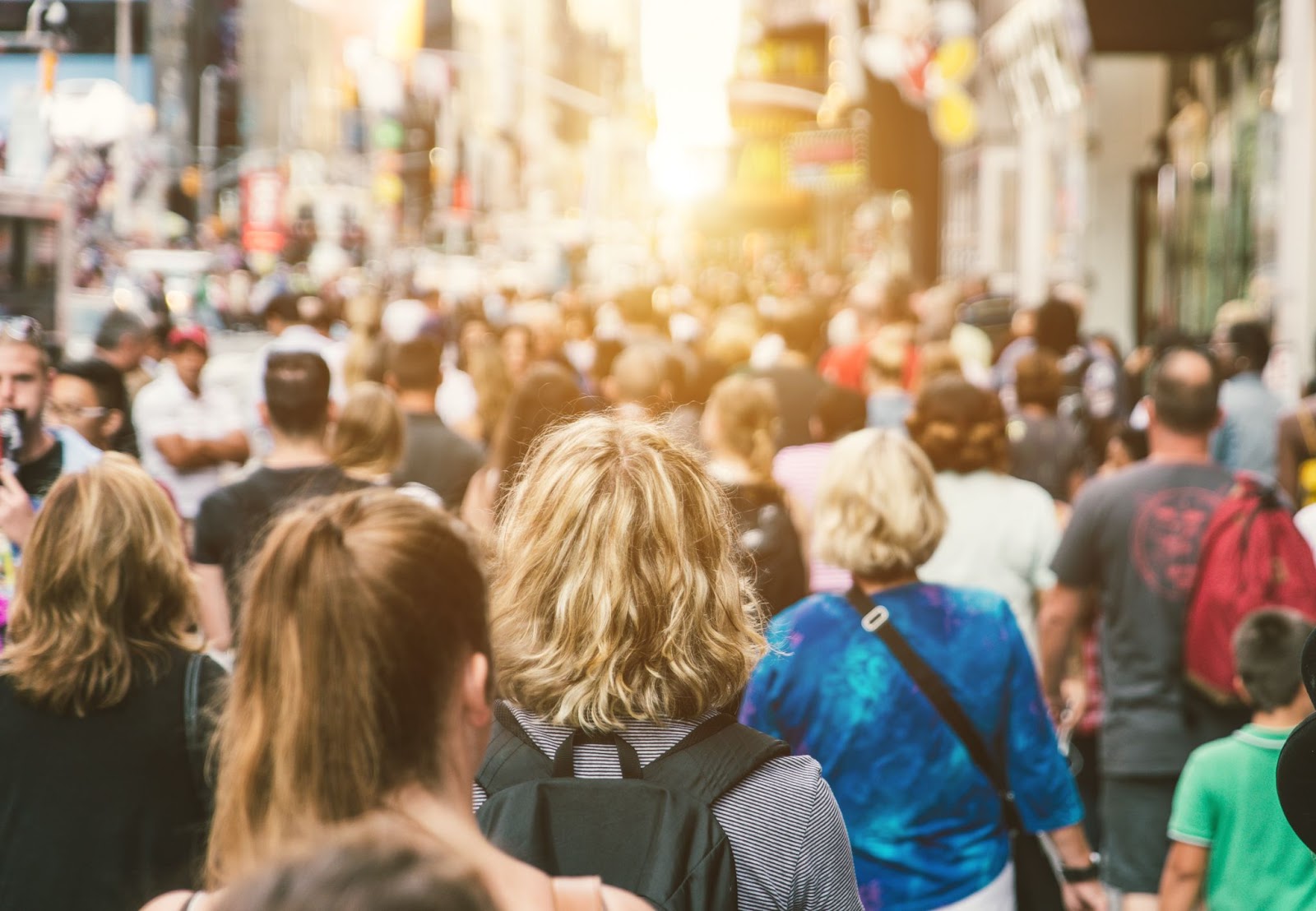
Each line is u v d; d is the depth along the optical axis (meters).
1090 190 27.34
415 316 15.52
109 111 13.94
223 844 2.42
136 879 4.20
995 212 37.09
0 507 5.67
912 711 4.84
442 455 9.27
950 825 4.84
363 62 97.50
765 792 3.14
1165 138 26.44
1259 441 10.85
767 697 4.93
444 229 117.12
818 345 19.22
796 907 3.10
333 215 103.50
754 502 7.28
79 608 4.21
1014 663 4.94
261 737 2.42
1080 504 6.76
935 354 10.93
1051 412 10.22
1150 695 6.61
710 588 3.31
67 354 9.53
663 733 3.19
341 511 2.51
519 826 2.98
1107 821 6.80
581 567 3.25
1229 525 6.47
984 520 7.15
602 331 15.32
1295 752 2.75
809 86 97.00
